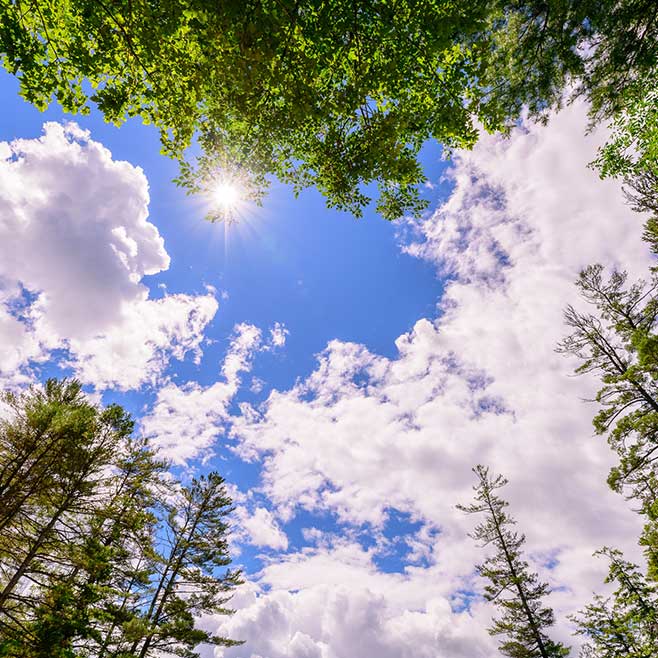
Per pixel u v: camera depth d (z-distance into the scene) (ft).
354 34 13.93
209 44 12.60
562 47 19.22
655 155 25.67
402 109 17.35
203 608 61.87
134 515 47.67
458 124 17.13
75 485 38.09
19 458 34.91
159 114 16.15
